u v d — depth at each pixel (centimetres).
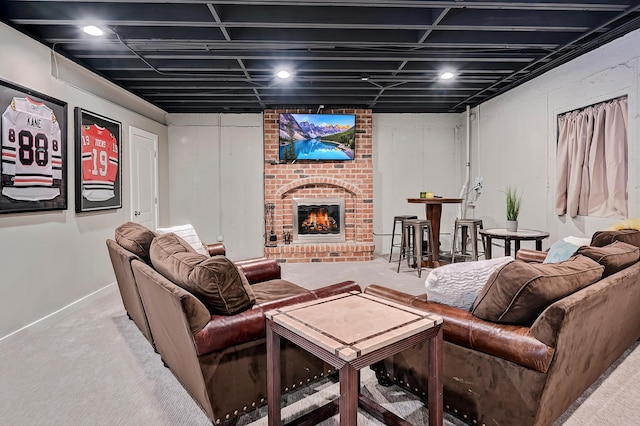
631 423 168
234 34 332
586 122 361
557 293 143
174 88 471
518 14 307
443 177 633
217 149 599
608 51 332
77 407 185
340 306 163
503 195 506
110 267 416
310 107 582
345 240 589
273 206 578
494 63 420
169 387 204
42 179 304
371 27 309
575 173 372
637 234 239
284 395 197
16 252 279
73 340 270
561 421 170
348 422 118
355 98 548
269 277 303
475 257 456
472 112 588
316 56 375
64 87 338
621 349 212
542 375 132
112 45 336
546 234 366
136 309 260
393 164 625
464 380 157
